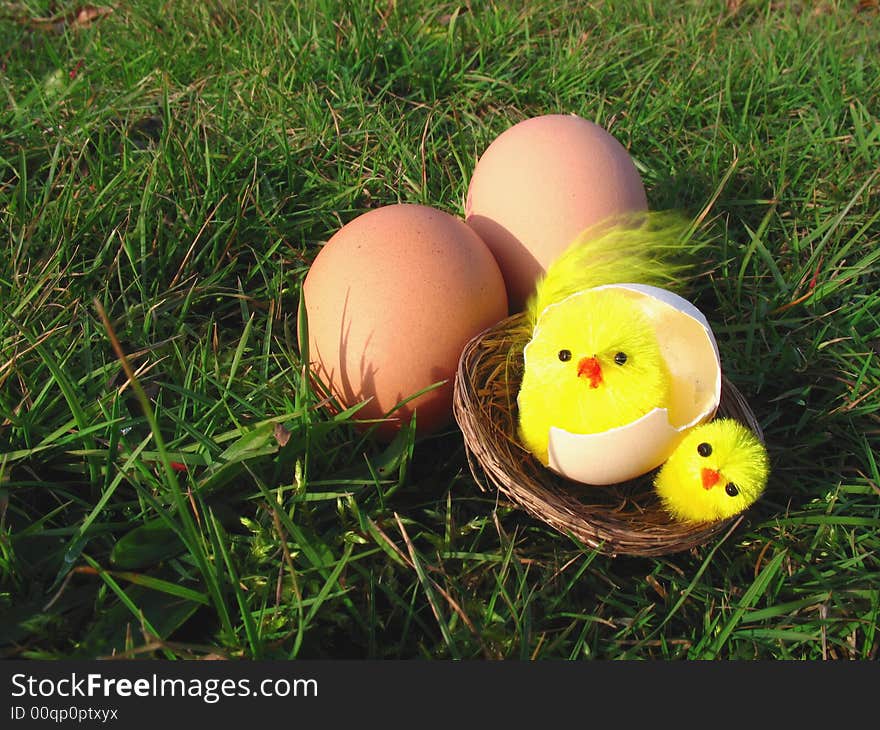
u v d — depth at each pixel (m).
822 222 0.29
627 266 0.23
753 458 0.20
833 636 0.20
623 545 0.20
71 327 0.23
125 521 0.20
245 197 0.27
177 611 0.19
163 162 0.27
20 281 0.24
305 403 0.21
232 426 0.22
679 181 0.30
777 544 0.21
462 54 0.35
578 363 0.20
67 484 0.21
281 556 0.20
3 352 0.22
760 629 0.20
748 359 0.25
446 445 0.23
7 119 0.30
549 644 0.19
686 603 0.20
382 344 0.21
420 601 0.20
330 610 0.19
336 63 0.34
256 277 0.27
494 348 0.22
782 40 0.37
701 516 0.20
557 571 0.20
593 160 0.23
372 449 0.22
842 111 0.33
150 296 0.26
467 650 0.19
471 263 0.21
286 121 0.31
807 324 0.25
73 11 0.40
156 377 0.23
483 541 0.21
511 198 0.23
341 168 0.30
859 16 0.41
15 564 0.19
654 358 0.20
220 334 0.25
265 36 0.35
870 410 0.23
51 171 0.26
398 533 0.21
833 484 0.22
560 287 0.22
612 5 0.40
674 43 0.38
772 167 0.30
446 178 0.30
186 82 0.34
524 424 0.21
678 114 0.33
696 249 0.27
